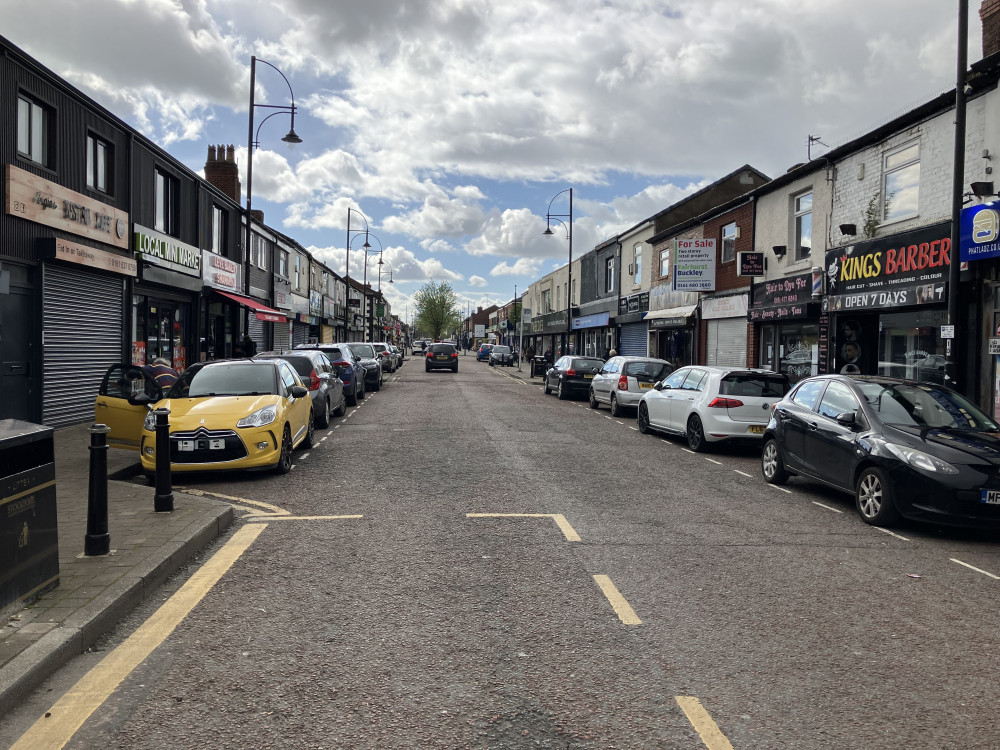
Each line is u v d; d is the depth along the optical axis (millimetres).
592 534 6617
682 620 4543
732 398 12156
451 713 3311
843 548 6387
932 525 7340
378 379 25141
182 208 20047
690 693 3555
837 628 4473
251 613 4555
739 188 29797
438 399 22203
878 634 4387
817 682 3709
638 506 7906
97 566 5055
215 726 3172
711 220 23438
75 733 3104
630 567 5641
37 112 12719
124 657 3887
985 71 11148
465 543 6227
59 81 12984
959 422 7711
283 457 9477
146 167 17234
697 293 24562
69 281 13555
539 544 6238
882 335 14930
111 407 9938
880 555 6191
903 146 13773
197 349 21219
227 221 24984
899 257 13422
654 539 6508
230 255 25156
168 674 3689
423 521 6988
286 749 2994
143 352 17547
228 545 6129
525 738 3100
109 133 15234
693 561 5855
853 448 7652
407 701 3422
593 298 40125
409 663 3846
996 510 6555
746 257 19297
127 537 5816
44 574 4469
